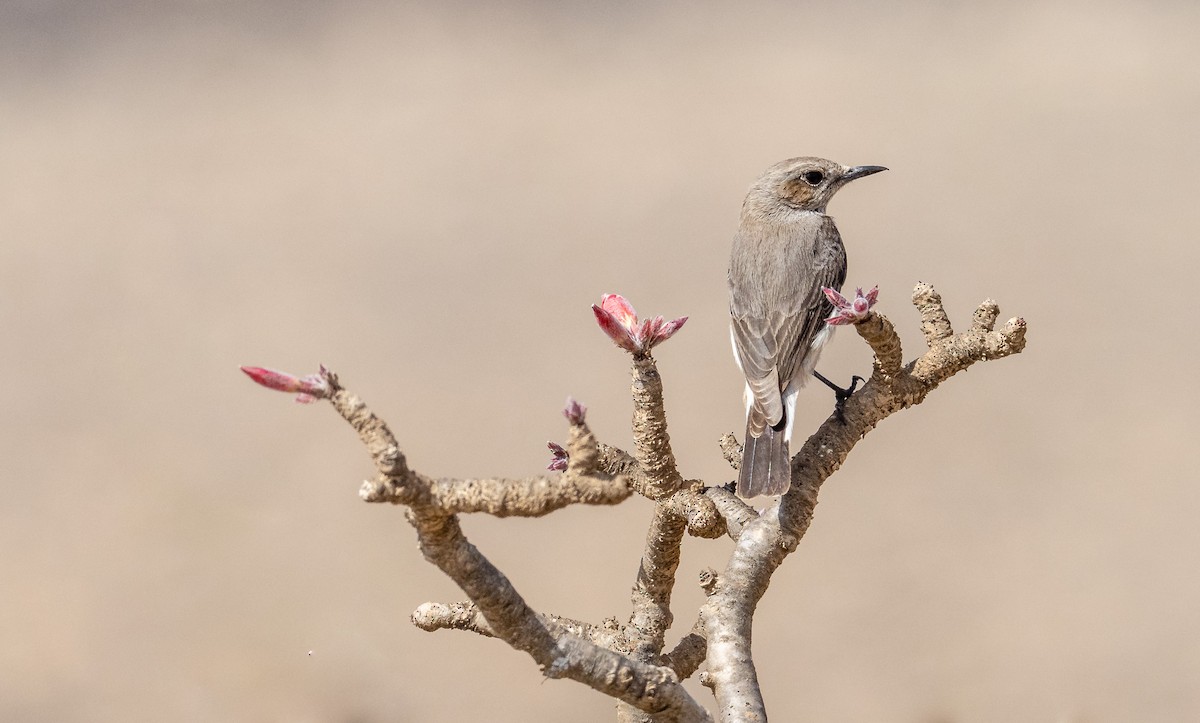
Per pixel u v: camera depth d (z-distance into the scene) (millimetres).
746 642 3822
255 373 3293
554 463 4141
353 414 3334
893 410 4414
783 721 10148
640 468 4090
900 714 10172
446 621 4082
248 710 10500
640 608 4344
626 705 4168
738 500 4188
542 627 3514
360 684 10852
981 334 4449
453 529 3457
